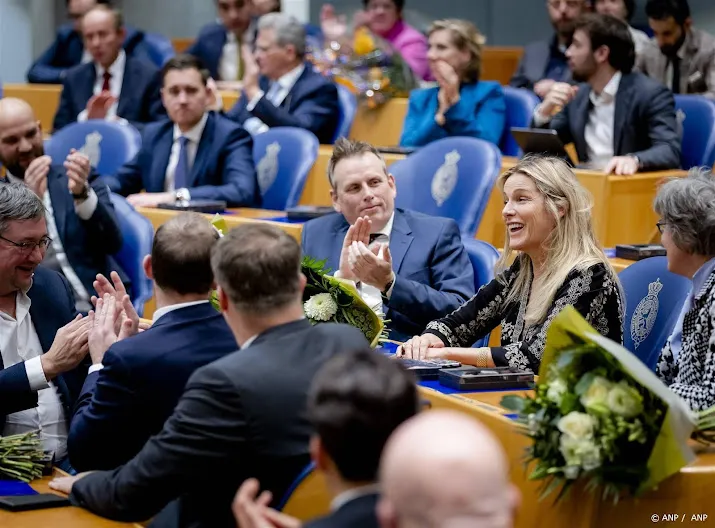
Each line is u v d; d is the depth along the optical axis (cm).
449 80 1638
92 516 641
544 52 1945
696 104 1546
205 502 606
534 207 868
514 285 909
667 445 584
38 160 1239
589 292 852
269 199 1495
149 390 671
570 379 607
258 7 2219
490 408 688
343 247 984
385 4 2048
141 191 1586
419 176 1280
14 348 847
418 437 353
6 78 2630
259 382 588
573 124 1577
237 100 1862
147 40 2262
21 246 823
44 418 852
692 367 736
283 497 588
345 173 1068
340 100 1797
